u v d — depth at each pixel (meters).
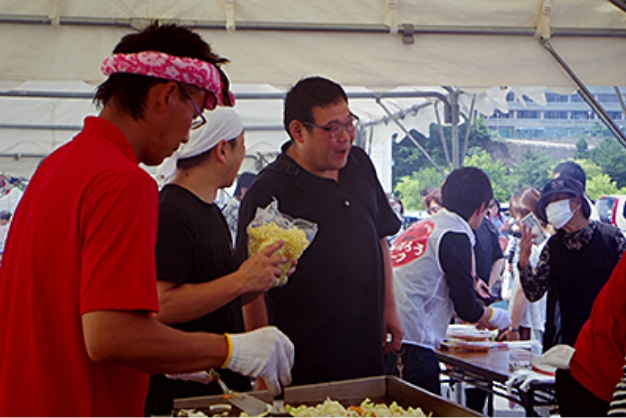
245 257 2.31
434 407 1.86
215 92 1.46
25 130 7.92
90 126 1.37
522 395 2.64
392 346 2.60
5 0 3.12
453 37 3.54
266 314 2.36
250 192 2.38
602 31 3.62
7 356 1.27
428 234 2.95
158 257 1.88
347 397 2.00
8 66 3.18
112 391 1.29
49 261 1.25
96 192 1.22
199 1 3.29
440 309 2.97
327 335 2.27
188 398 1.84
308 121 2.27
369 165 2.59
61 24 3.19
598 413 1.91
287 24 3.37
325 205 2.32
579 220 3.10
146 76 1.35
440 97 6.04
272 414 1.74
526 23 3.58
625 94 14.52
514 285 4.41
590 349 1.92
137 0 3.25
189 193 2.03
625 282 1.87
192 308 1.82
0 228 7.73
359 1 3.42
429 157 6.59
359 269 2.32
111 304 1.16
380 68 3.48
